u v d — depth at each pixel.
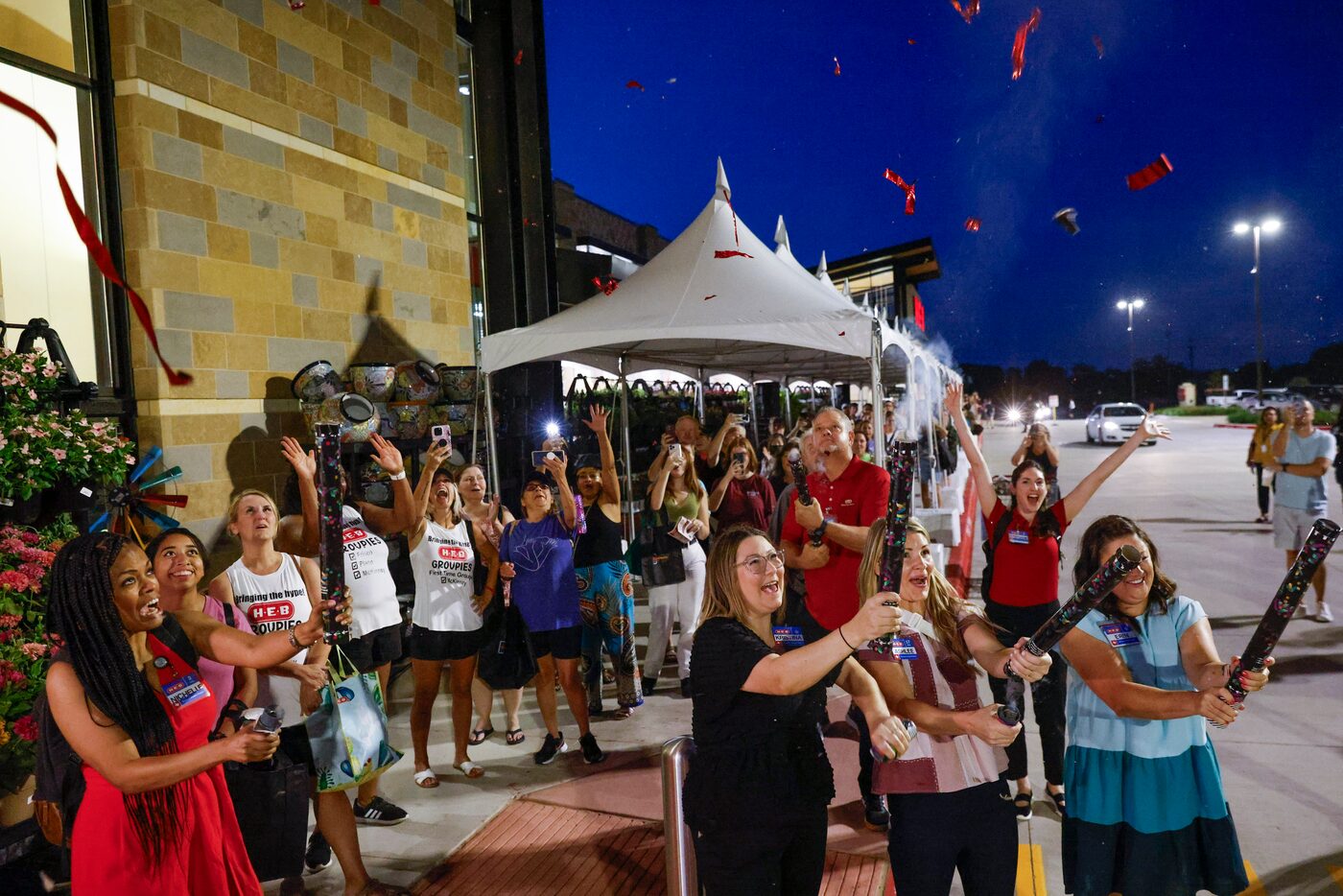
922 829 2.59
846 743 5.09
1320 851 3.70
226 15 6.20
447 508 4.89
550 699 5.04
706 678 2.41
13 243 5.23
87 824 2.31
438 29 8.68
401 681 6.65
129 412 5.54
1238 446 28.59
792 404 19.67
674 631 7.99
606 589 5.75
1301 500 7.49
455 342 8.80
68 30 5.42
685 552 6.06
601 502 5.77
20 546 3.79
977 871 2.63
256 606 3.73
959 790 2.58
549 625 4.90
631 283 7.26
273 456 6.44
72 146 5.44
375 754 3.36
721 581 2.47
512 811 4.39
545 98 11.28
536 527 4.99
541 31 11.21
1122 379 108.06
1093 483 4.22
